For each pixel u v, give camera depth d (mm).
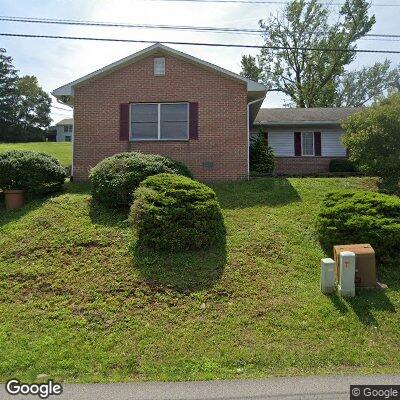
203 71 14445
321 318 6641
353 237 8516
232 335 6234
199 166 14375
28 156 11898
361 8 33000
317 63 34938
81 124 14453
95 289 7391
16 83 61438
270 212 10812
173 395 4781
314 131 21141
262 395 4762
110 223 9883
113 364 5562
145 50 14242
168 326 6453
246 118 14336
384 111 13062
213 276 7789
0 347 5848
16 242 9148
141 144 14422
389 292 7441
